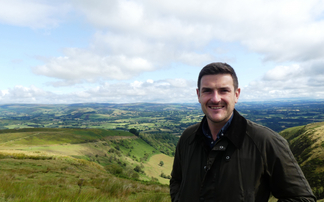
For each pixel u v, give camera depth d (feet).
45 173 56.24
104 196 23.58
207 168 4.44
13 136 420.36
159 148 610.65
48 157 126.31
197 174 4.71
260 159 4.05
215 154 4.46
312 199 3.80
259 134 4.26
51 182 37.93
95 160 355.15
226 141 4.42
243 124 4.53
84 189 33.65
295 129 490.90
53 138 439.22
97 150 426.10
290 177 3.89
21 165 75.31
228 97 4.43
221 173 4.28
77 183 40.16
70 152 358.43
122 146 514.27
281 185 3.98
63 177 51.65
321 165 216.33
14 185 24.57
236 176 4.11
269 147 4.07
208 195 4.32
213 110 4.45
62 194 20.34
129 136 603.26
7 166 68.13
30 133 456.86
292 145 376.89
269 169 4.04
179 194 5.18
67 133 492.95
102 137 525.34
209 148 4.71
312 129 390.01
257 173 4.03
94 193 24.34
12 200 17.76
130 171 165.78
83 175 63.98
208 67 4.71
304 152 291.99
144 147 563.48
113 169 157.28
